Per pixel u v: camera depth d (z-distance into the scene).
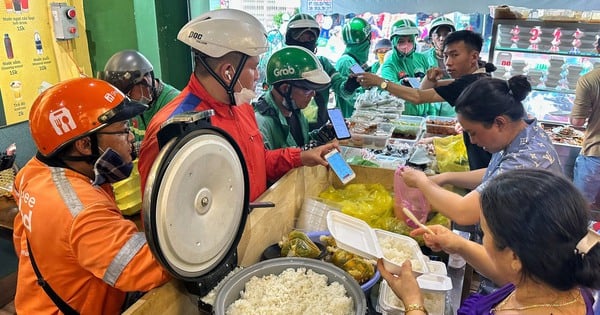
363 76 3.07
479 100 1.51
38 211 1.08
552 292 0.84
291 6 4.76
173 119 0.95
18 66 2.63
